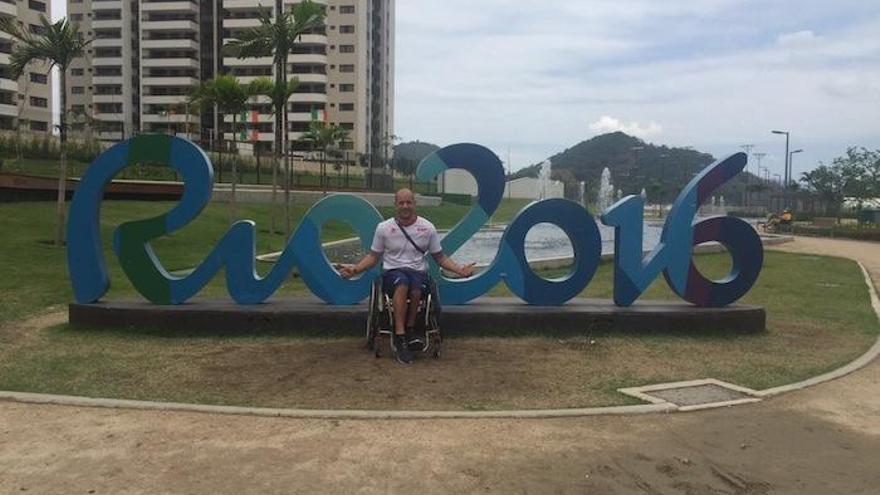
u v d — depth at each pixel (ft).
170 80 289.94
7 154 152.05
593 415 18.67
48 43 55.88
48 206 79.36
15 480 14.07
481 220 28.89
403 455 15.60
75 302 28.76
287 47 59.88
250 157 199.11
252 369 22.67
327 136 171.83
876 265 70.23
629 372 23.18
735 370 23.90
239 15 287.48
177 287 28.48
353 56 294.66
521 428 17.52
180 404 18.78
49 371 22.27
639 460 15.72
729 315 29.55
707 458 15.96
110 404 18.75
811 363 25.17
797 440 17.25
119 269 51.11
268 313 27.35
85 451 15.60
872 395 21.27
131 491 13.61
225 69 287.07
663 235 30.30
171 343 26.17
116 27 293.02
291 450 15.78
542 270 56.44
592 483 14.46
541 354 25.25
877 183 171.12
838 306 39.40
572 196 289.53
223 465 14.90
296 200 130.52
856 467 15.65
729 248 30.71
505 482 14.38
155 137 27.96
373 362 23.66
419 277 24.40
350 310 27.45
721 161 30.32
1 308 33.45
